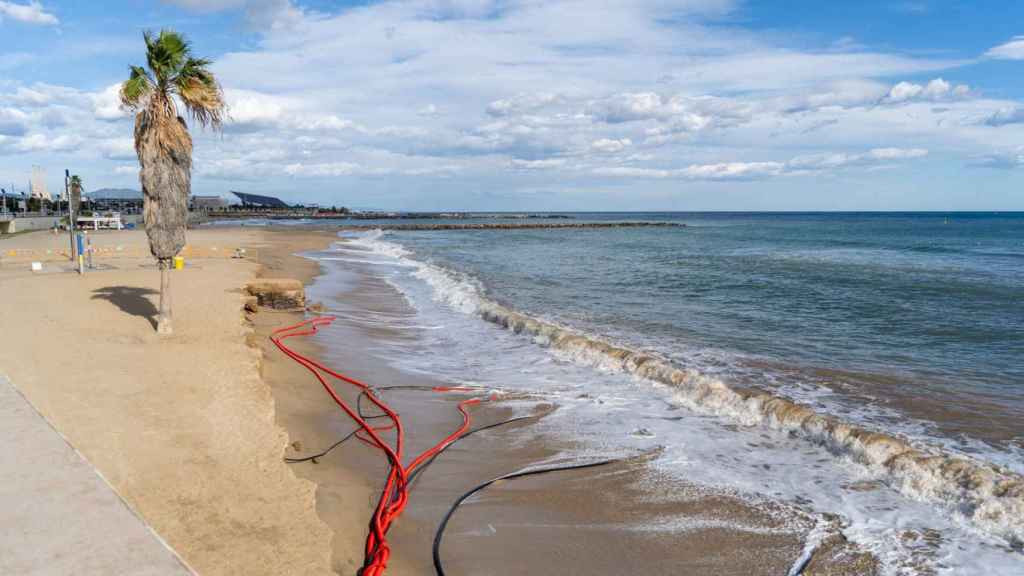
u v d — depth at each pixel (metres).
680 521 5.51
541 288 21.16
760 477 6.39
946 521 5.45
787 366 10.55
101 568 3.16
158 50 9.25
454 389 9.46
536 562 4.82
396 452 6.85
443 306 17.55
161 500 4.59
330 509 5.34
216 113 9.93
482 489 6.08
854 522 5.46
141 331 10.34
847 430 7.07
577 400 8.98
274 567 3.87
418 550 4.92
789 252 41.66
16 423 5.30
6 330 9.87
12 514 3.69
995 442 7.05
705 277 24.95
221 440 5.83
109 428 5.81
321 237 55.03
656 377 9.84
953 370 10.32
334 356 11.14
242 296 14.51
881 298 18.86
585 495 6.00
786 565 4.84
